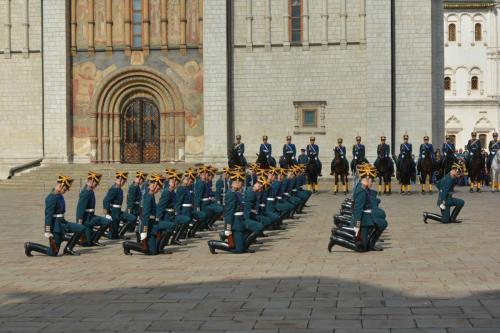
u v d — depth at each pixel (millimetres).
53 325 12461
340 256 20172
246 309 13391
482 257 19391
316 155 45688
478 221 28609
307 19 54281
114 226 25578
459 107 106875
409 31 53469
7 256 21594
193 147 55875
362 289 15094
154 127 57188
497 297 13977
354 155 45438
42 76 55969
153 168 53062
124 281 16781
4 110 56469
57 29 55594
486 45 107312
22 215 34281
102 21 56344
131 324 12406
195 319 12680
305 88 54344
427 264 18344
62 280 17156
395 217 30531
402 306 13336
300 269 17953
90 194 23562
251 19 54781
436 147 57969
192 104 55875
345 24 53938
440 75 58562
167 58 56000
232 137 55000
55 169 53406
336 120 54156
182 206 25078
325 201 40062
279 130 54594
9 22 56375
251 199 21781
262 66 54750
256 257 20359
